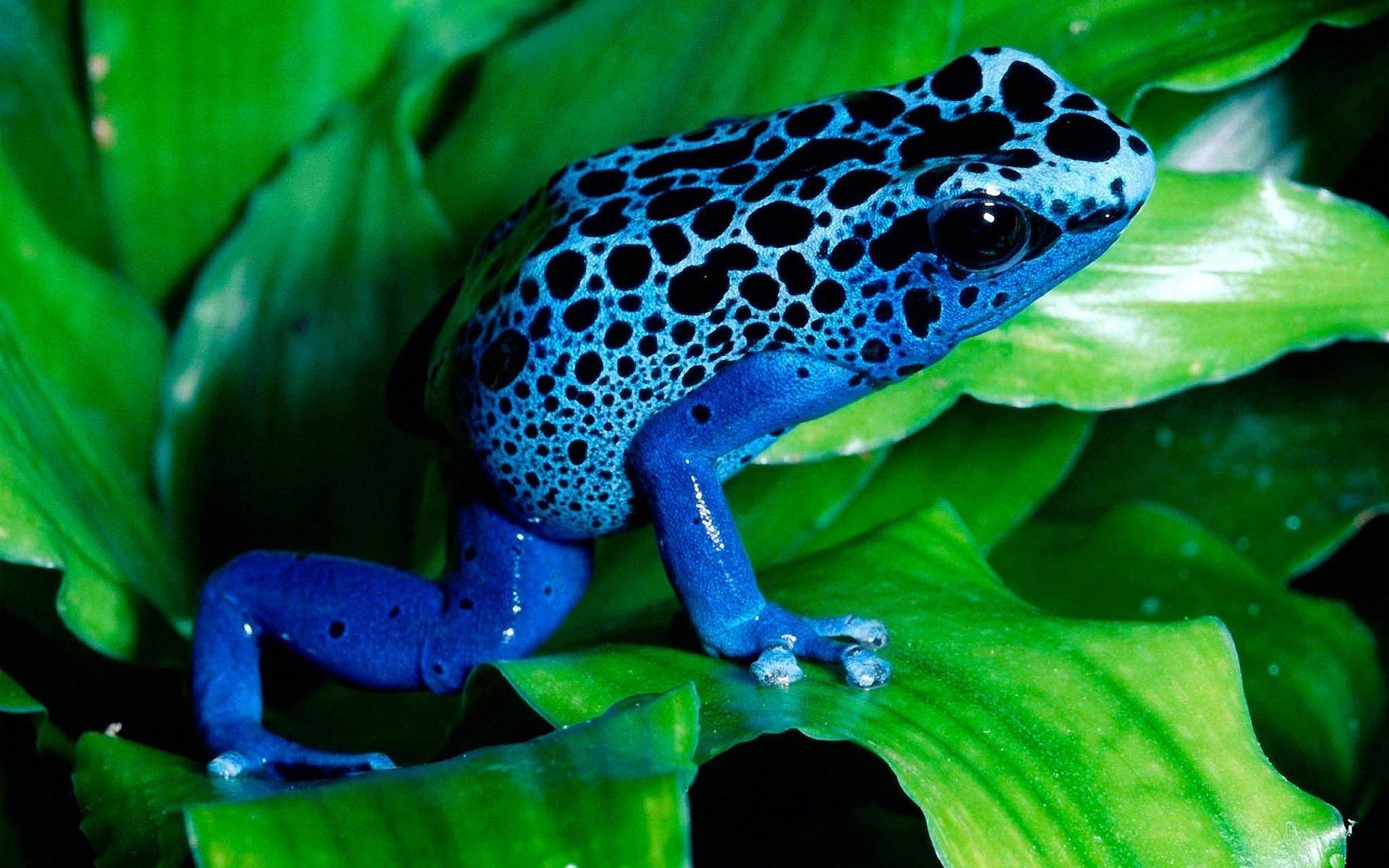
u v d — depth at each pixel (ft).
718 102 0.96
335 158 1.00
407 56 1.02
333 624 0.92
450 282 0.99
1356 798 0.95
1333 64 0.98
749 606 0.89
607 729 0.83
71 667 0.97
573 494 0.90
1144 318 0.94
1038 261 0.87
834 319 0.88
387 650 0.92
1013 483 0.98
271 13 1.02
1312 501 1.01
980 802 0.84
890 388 0.94
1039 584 0.99
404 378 0.93
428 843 0.82
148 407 1.00
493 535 0.91
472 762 0.83
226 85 1.02
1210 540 0.99
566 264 0.89
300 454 0.99
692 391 0.89
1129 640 0.88
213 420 0.99
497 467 0.90
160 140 1.02
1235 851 0.85
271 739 0.91
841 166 0.88
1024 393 0.93
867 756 0.93
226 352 0.99
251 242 1.00
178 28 1.01
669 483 0.89
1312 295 0.93
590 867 0.81
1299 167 0.99
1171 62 0.94
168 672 0.97
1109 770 0.85
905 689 0.87
